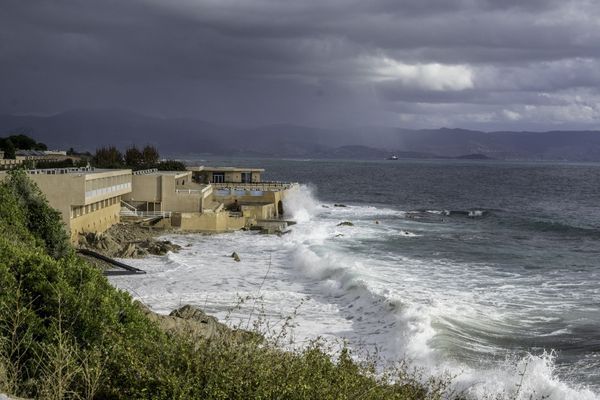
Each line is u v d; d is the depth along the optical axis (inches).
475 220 3531.0
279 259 2025.1
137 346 491.2
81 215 2122.3
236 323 1192.2
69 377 433.7
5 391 433.7
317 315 1302.9
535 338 1133.1
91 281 639.8
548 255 2224.4
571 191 6397.6
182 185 3154.5
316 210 3858.3
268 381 421.4
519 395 837.8
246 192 3280.0
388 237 2628.0
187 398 406.6
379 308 1314.0
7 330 522.0
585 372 946.7
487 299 1441.9
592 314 1307.8
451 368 944.3
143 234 2491.4
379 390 476.4
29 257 634.8
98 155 4581.7
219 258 2012.8
